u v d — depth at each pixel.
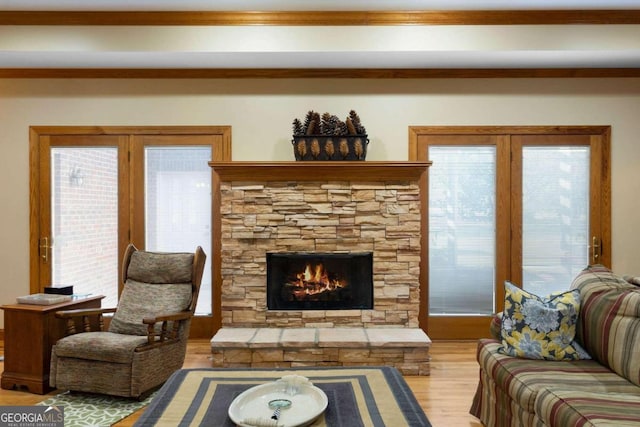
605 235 4.27
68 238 4.35
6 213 4.32
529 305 2.47
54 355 2.95
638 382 2.02
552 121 4.26
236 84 4.26
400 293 3.89
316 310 3.89
